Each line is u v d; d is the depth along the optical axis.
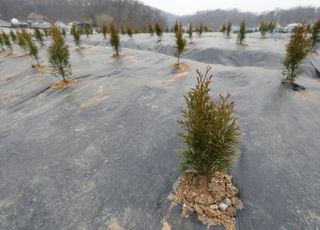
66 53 7.71
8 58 15.14
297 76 6.89
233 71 8.03
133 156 3.73
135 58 11.49
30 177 3.39
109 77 8.13
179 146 3.90
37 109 6.06
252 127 4.41
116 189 3.05
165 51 14.71
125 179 3.22
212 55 11.88
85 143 4.21
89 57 12.51
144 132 4.43
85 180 3.25
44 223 2.64
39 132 4.74
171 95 6.16
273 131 4.27
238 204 2.69
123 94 6.36
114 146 4.04
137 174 3.30
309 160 3.48
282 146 3.82
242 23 13.88
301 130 4.32
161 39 18.52
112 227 2.54
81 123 4.99
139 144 4.05
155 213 2.65
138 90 6.53
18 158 3.91
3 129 5.07
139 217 2.62
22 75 10.04
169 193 2.89
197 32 23.52
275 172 3.21
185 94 6.20
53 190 3.10
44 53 15.17
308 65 9.12
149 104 5.64
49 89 7.59
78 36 17.31
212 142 2.43
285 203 2.73
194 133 2.47
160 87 6.77
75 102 6.14
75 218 2.67
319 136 4.14
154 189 3.00
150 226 2.51
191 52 12.68
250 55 11.02
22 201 2.96
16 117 5.78
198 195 2.76
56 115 5.45
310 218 2.54
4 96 7.66
